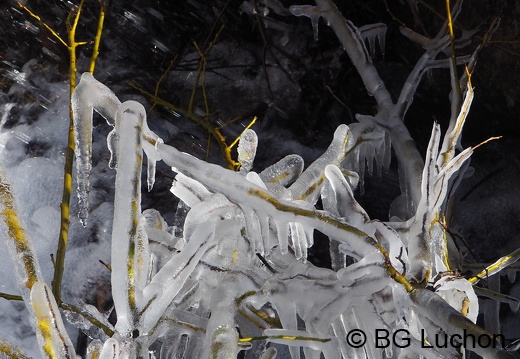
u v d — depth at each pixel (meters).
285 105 7.83
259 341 3.81
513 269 5.56
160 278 3.01
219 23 8.28
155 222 3.80
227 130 7.58
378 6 8.12
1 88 7.45
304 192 3.79
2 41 7.70
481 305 5.53
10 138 7.10
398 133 4.75
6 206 2.89
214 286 3.50
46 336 2.62
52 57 7.76
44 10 7.92
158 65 8.02
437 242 3.93
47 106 7.41
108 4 8.05
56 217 6.44
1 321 5.73
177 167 3.23
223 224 3.46
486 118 8.01
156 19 8.17
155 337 3.46
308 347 3.46
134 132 2.90
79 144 3.25
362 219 3.57
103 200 6.66
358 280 3.36
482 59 7.77
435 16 7.86
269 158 7.46
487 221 7.28
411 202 4.64
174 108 6.27
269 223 3.55
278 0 7.91
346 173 3.95
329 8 5.43
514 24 7.60
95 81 3.24
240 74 8.02
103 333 3.47
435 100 8.09
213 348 3.11
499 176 7.61
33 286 2.65
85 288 5.98
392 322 3.45
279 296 3.42
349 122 7.88
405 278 3.30
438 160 3.91
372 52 5.61
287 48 8.14
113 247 2.85
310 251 6.46
